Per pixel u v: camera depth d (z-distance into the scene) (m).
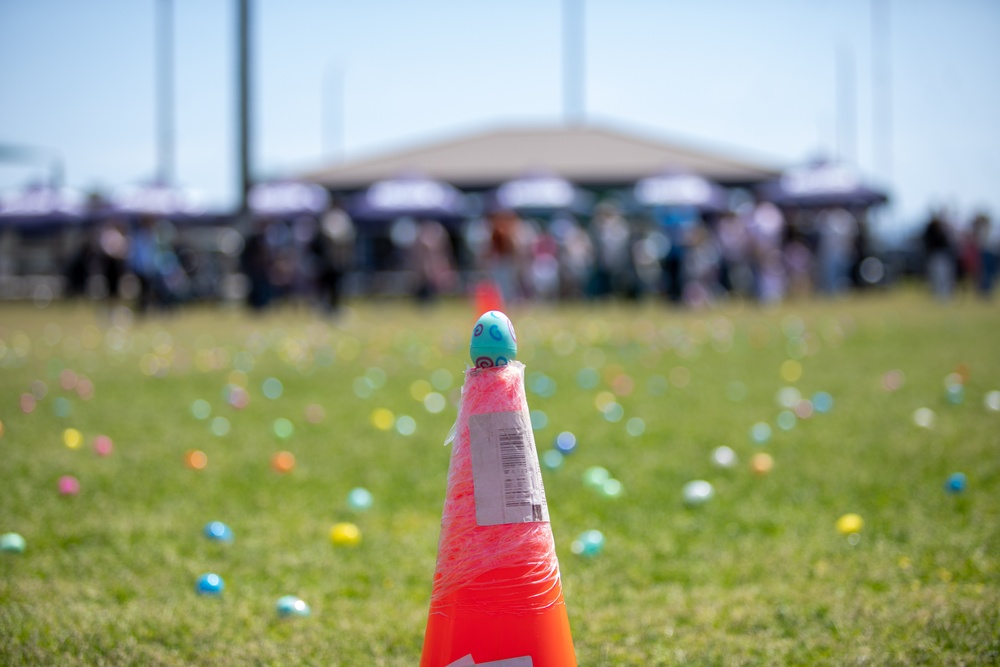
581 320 20.20
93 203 31.33
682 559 4.53
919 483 5.64
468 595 2.56
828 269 27.56
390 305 28.73
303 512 5.40
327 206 31.20
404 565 4.54
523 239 24.84
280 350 14.30
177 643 3.64
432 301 25.17
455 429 2.68
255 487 5.94
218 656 3.52
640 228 34.53
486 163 37.03
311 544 4.84
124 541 4.86
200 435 7.60
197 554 4.68
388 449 7.03
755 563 4.42
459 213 31.50
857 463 6.20
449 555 2.61
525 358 12.73
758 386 9.73
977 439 6.73
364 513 5.39
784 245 28.41
